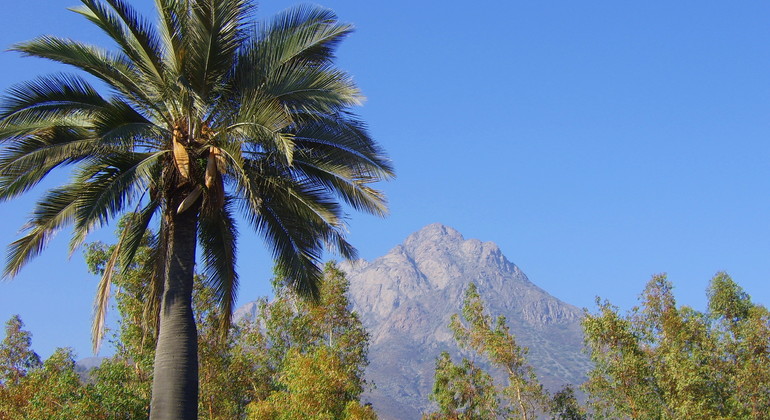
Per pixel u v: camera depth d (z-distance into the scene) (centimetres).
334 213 1669
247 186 1429
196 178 1502
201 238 1767
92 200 1413
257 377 3500
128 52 1559
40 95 1454
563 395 4038
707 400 3177
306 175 1688
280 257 1722
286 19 1636
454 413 4122
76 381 2272
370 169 1636
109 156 1503
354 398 3256
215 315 3172
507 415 4056
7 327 3834
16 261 1487
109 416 2116
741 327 3734
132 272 2864
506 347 4069
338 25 1631
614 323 3378
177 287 1496
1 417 2523
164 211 1554
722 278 4100
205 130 1545
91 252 3045
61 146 1451
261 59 1600
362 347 3609
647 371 3303
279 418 2295
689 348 3562
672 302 3616
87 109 1486
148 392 2623
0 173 1435
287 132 1622
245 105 1497
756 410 3338
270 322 3553
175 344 1459
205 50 1528
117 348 2948
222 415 3167
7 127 1444
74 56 1498
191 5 1516
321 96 1518
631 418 3256
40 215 1497
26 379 2866
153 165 1506
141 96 1570
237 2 1538
